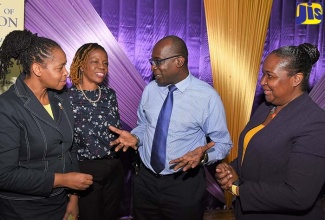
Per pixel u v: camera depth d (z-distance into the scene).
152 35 3.20
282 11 3.50
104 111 2.32
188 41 3.30
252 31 3.39
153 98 2.26
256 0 3.37
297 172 1.38
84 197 2.23
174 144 2.15
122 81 3.16
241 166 1.66
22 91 1.59
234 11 3.33
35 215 1.63
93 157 2.26
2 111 1.51
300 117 1.45
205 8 3.28
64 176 1.63
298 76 1.48
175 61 2.08
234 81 3.41
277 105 1.59
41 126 1.60
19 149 1.58
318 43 3.61
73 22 2.98
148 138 2.23
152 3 3.17
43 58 1.59
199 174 2.21
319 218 1.51
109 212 2.37
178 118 2.15
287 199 1.39
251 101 3.45
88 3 2.99
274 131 1.50
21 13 2.57
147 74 3.22
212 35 3.32
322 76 3.63
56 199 1.70
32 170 1.58
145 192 2.26
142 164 2.31
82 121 2.25
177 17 3.25
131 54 3.17
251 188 1.50
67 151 1.75
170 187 2.17
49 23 2.93
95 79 2.33
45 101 1.70
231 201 3.57
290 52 1.48
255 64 3.43
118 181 2.40
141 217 2.32
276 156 1.48
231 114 3.44
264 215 1.55
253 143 1.56
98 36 3.04
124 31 3.13
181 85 2.16
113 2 3.08
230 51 3.37
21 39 1.58
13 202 1.60
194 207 2.19
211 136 2.20
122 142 2.05
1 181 1.50
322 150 1.37
